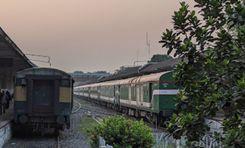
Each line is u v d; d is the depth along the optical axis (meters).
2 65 30.77
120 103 42.25
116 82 45.97
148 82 29.22
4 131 19.53
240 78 4.45
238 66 4.66
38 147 18.81
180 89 5.35
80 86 105.31
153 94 27.58
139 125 13.15
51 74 22.05
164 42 5.25
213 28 5.13
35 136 23.06
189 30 5.20
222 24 5.08
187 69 5.19
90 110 47.47
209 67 4.84
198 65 5.16
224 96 4.50
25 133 23.66
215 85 4.76
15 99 21.97
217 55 4.98
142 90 31.42
